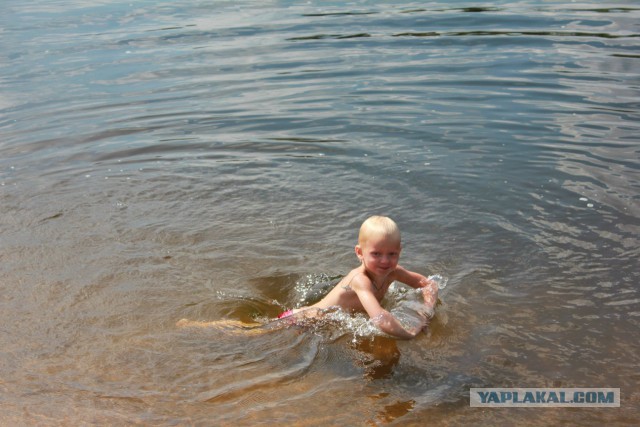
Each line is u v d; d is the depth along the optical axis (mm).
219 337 4023
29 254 5004
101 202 5910
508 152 6676
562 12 12250
